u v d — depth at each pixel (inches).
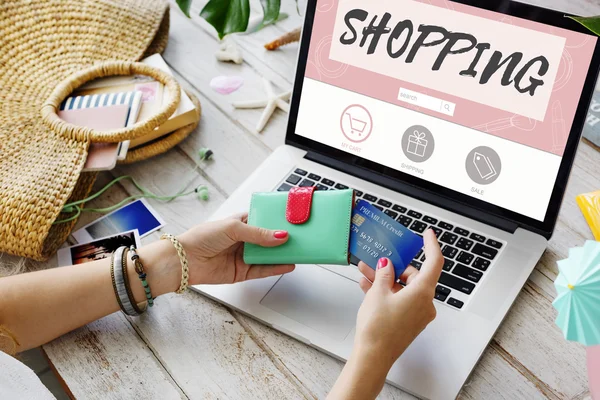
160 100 39.5
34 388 26.0
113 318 30.6
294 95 36.7
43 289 28.5
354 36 34.1
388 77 33.7
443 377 26.6
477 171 32.7
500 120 31.3
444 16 31.5
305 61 35.8
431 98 32.9
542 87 29.8
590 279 19.8
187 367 28.4
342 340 28.4
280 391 27.4
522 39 29.8
